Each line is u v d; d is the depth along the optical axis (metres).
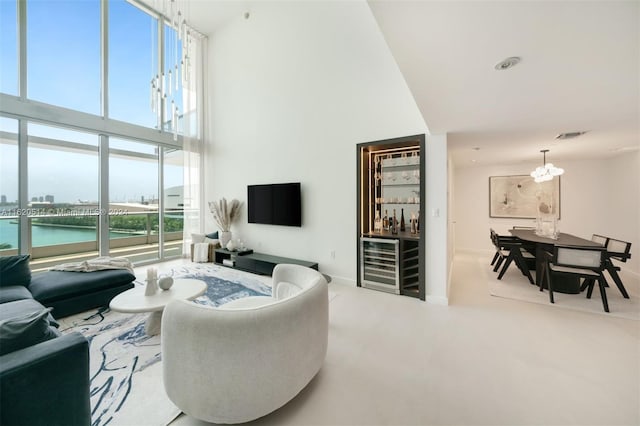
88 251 4.41
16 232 3.70
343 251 3.95
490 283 3.95
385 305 3.10
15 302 2.15
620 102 2.24
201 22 5.42
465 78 1.82
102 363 1.96
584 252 3.03
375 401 1.61
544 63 1.62
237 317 1.32
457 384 1.75
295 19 4.33
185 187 5.62
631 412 1.51
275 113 4.66
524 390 1.70
